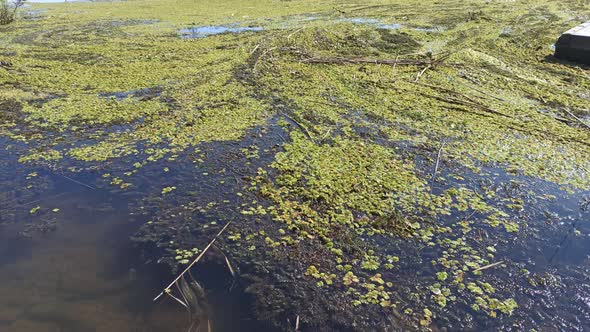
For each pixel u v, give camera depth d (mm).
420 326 3695
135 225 4898
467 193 5434
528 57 10773
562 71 9734
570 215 5043
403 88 8812
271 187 5516
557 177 5742
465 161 6145
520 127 7105
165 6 20438
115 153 6391
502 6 16766
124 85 9227
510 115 7551
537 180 5691
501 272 4258
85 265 4324
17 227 4859
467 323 3734
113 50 12070
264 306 3863
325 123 7312
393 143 6652
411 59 10594
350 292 3994
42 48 12367
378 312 3811
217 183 5637
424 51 11289
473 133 6922
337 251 4469
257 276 4176
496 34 12750
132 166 6047
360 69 9945
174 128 7145
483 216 5027
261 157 6273
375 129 7098
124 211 5137
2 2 16594
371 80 9242
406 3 18156
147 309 3838
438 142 6672
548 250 4543
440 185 5598
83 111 7867
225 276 4180
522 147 6492
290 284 4086
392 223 4871
